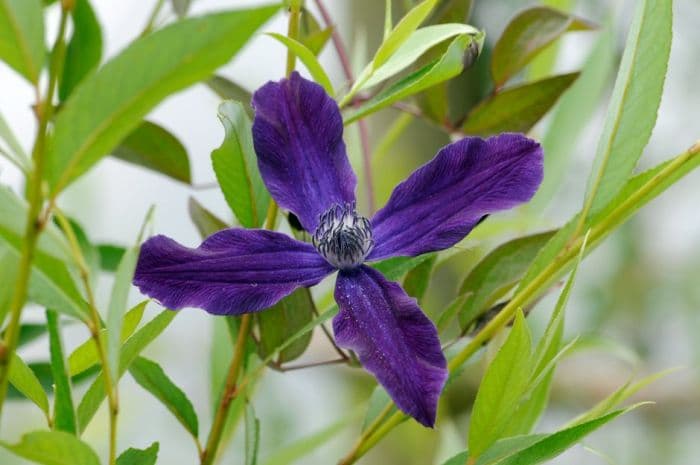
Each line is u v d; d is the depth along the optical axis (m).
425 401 0.47
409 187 0.51
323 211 0.51
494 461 0.51
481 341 0.52
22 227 0.45
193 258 0.50
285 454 0.67
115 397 0.47
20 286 0.44
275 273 0.50
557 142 0.66
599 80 0.65
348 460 0.53
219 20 0.42
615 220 0.52
